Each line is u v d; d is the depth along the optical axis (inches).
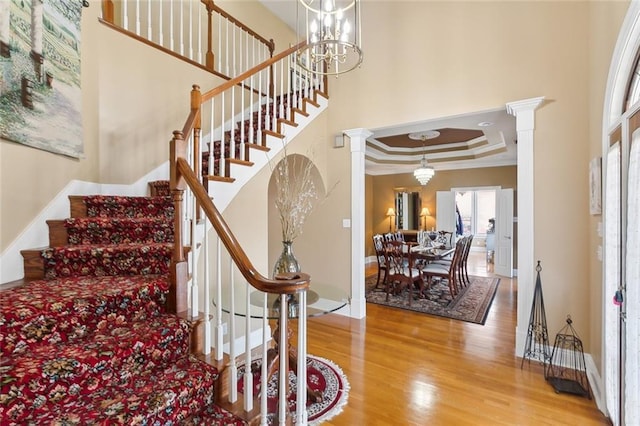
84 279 72.9
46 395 46.2
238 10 177.8
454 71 130.3
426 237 237.6
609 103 78.7
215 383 59.1
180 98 134.4
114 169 109.8
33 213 77.0
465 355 112.3
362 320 149.9
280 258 90.8
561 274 107.0
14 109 68.8
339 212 161.2
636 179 59.0
